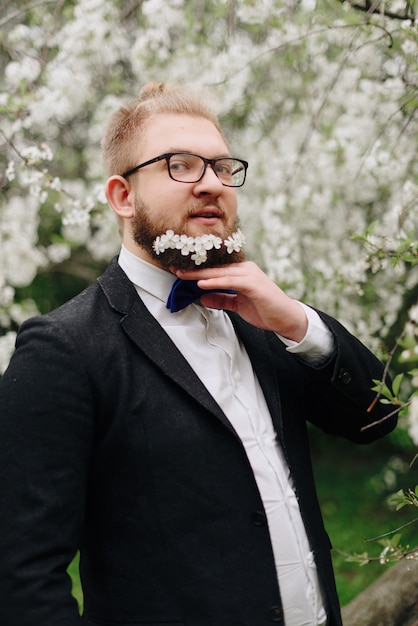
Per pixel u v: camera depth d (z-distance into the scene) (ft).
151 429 4.38
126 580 4.34
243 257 4.99
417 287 12.24
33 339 4.44
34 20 9.90
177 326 4.82
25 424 4.25
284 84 11.61
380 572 12.72
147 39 10.29
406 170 10.25
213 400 4.52
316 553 4.75
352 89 10.11
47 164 12.57
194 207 4.66
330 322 5.22
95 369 4.41
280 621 4.33
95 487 4.48
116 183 4.99
